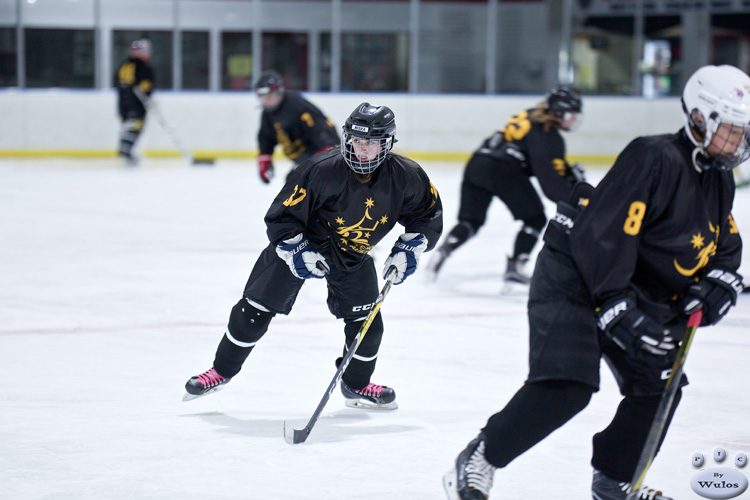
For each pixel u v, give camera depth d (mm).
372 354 10906
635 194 6879
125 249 23609
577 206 7516
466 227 19344
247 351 10930
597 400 11562
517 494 8547
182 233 26406
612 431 7762
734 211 32781
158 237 25625
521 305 17609
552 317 7254
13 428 10250
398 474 9023
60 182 39438
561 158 17953
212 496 8391
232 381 12258
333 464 9297
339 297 10719
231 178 42344
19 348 13805
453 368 13023
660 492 8031
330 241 10266
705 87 6883
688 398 11617
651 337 6832
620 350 7445
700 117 6902
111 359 13273
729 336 15047
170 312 16422
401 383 12281
